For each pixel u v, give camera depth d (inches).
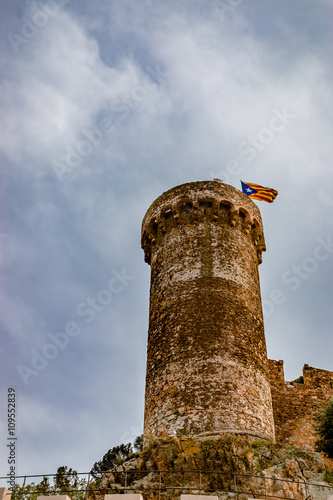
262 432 1193.4
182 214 1515.7
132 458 1198.9
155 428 1205.1
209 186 1542.8
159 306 1392.7
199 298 1344.7
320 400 1469.0
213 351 1256.2
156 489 1002.7
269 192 1754.4
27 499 1200.2
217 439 1134.4
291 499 944.9
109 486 1112.8
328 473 1132.5
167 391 1232.2
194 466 1090.1
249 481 1055.0
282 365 1524.4
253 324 1363.2
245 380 1243.8
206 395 1194.0
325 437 1291.8
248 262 1469.0
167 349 1298.0
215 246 1440.7
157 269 1467.8
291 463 1099.9
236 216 1514.5
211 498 858.1
